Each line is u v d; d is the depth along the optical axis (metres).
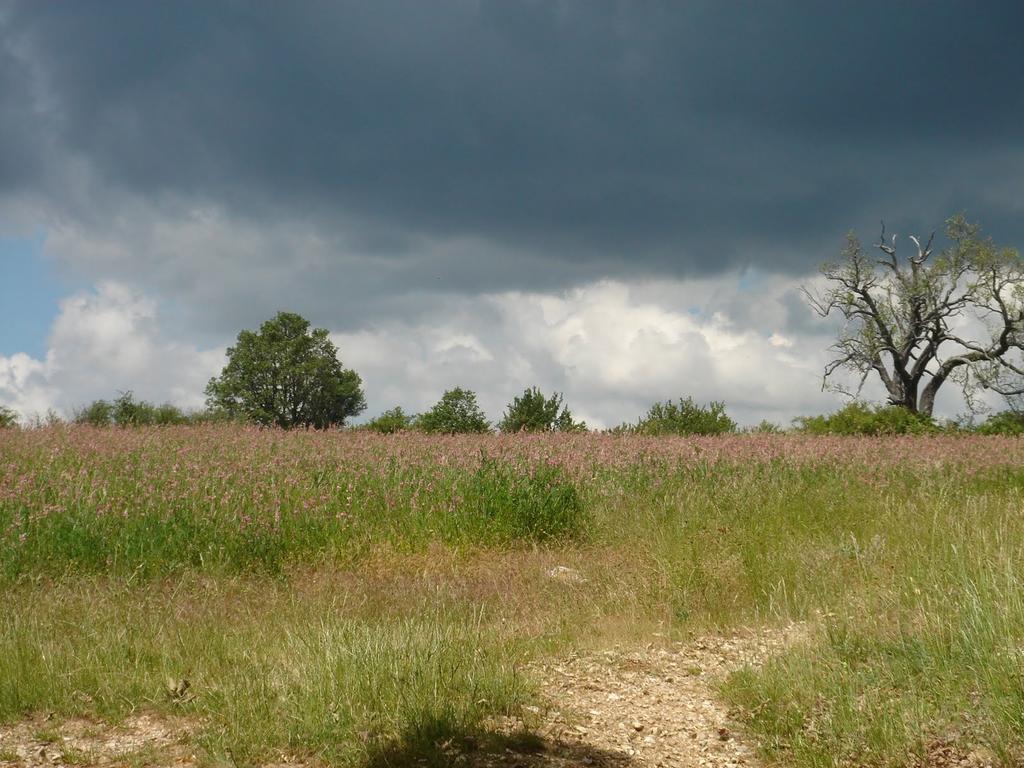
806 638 6.62
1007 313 38.69
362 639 5.98
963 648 5.52
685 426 24.75
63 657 6.04
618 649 6.78
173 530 10.52
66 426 20.28
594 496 12.93
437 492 12.68
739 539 9.96
